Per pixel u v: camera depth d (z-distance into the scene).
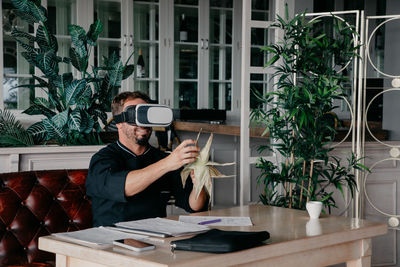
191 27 5.80
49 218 2.69
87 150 3.76
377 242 4.00
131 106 2.10
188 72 5.82
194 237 1.72
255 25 3.39
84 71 4.12
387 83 4.36
